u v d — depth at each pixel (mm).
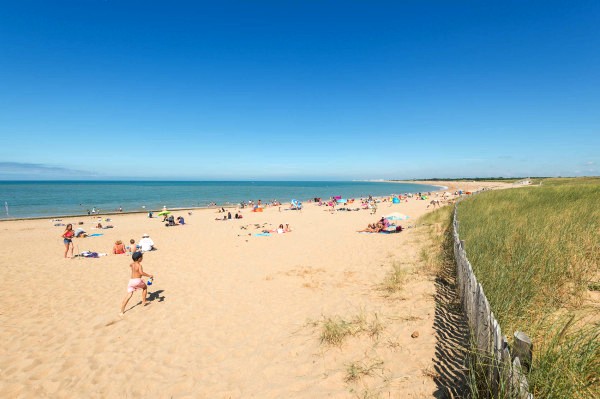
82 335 5793
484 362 3070
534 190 22578
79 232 17750
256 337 5355
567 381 2287
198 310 6805
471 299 4129
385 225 17094
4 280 9477
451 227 11836
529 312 3752
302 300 6961
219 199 59000
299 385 3844
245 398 3746
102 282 9188
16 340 5641
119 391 4102
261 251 13195
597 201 11852
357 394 3457
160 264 11258
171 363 4727
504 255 6066
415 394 3246
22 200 51219
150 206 43625
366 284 7582
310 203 46438
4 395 4094
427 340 4336
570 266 4789
